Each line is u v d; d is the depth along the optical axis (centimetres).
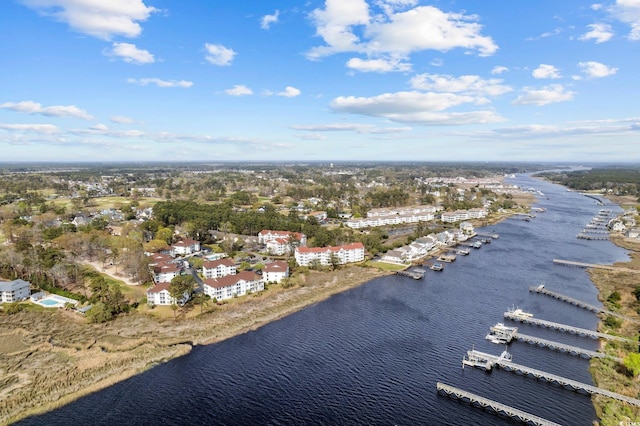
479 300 17512
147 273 18688
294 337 13812
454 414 9900
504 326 14462
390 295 18150
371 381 11225
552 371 11762
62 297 16438
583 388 10656
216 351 12762
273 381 11156
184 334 13725
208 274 19388
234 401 10262
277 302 16888
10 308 15012
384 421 9631
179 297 15412
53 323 14362
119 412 9744
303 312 16100
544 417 9788
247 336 13862
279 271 19288
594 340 13675
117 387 10738
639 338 13162
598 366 11881
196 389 10725
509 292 18525
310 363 12106
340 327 14662
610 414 9656
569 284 19738
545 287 19188
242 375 11425
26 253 18925
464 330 14475
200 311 15588
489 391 10812
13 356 12094
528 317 15375
